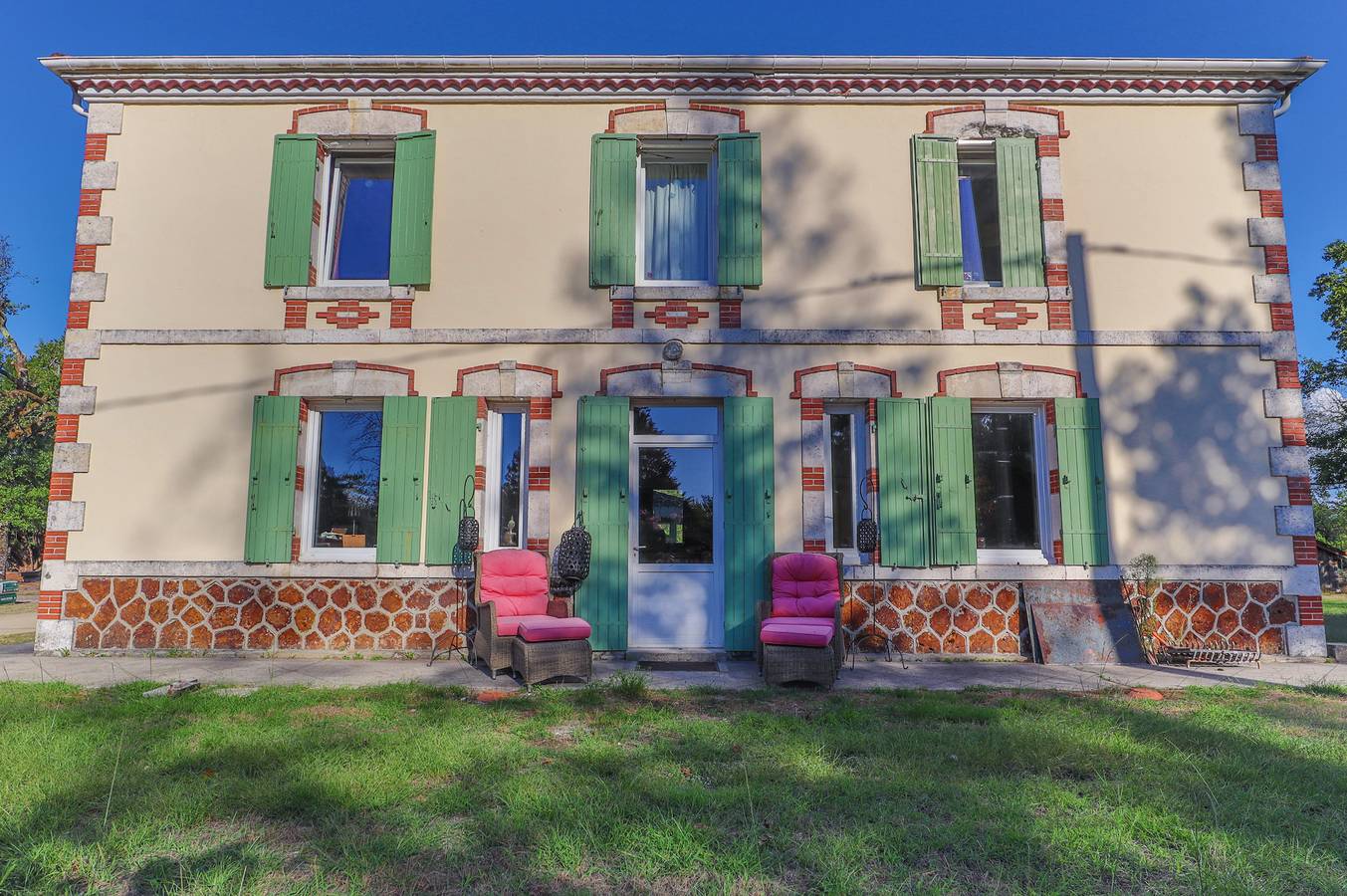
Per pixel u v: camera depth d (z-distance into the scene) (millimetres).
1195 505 8461
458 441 8492
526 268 8836
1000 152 8961
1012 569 8320
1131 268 8812
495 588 7480
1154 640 8023
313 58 8789
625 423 8539
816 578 7645
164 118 9055
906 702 5988
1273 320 8734
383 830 3324
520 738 4852
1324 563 22266
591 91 9008
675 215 9320
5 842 3146
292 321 8695
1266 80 8953
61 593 8297
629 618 8531
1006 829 3334
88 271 8773
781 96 9008
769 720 5281
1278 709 5750
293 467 8422
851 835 3279
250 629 8250
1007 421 8898
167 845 3158
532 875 2947
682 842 3170
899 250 8859
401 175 8906
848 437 8867
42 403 22969
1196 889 2850
